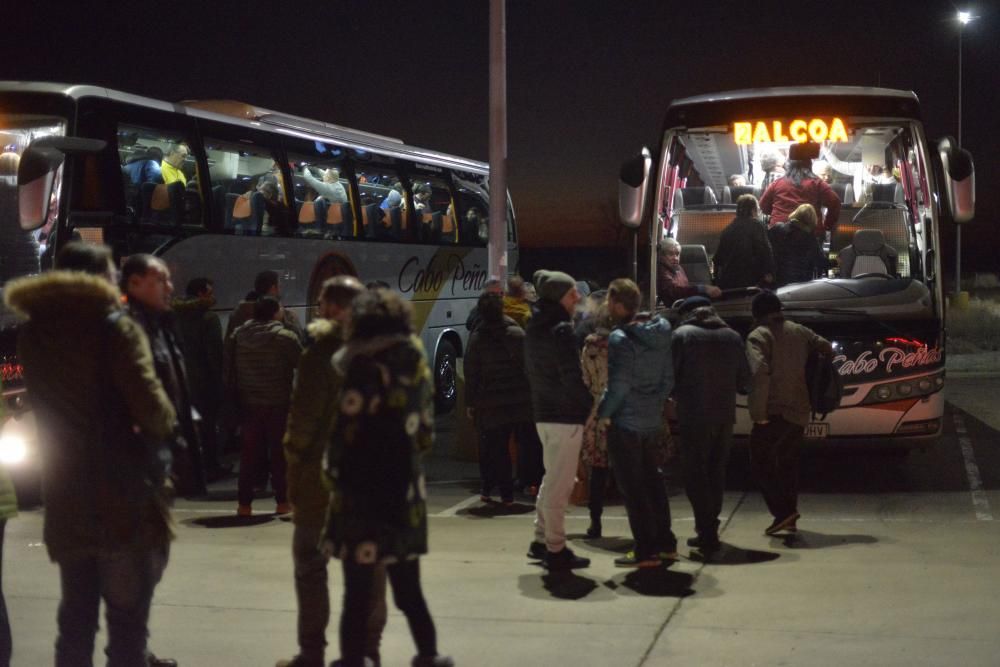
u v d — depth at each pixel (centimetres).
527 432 1044
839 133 1129
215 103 1434
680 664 577
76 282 472
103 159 1135
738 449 1112
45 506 480
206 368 1108
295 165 1472
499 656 595
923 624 636
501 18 1460
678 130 1159
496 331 1001
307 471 548
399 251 1705
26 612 686
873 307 1073
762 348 858
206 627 650
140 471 478
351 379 485
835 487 1105
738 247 1127
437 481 1183
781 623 645
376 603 545
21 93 1109
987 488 1088
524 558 820
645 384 764
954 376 2125
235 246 1341
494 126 1471
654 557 781
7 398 1022
